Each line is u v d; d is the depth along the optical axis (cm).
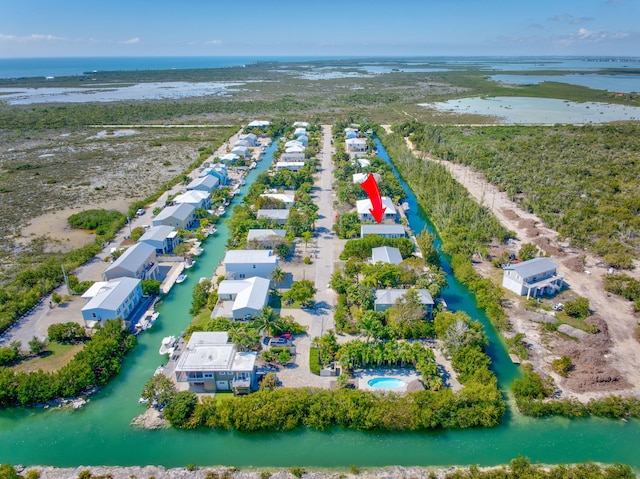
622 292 8962
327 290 9188
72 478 5166
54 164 18575
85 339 7662
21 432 5903
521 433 5872
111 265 9175
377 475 5228
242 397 6097
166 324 8250
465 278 9644
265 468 5347
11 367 6956
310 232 12088
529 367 6994
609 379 6662
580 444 5703
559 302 8819
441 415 5906
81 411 6225
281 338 7531
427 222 13462
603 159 17975
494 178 16225
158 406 6244
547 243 11250
